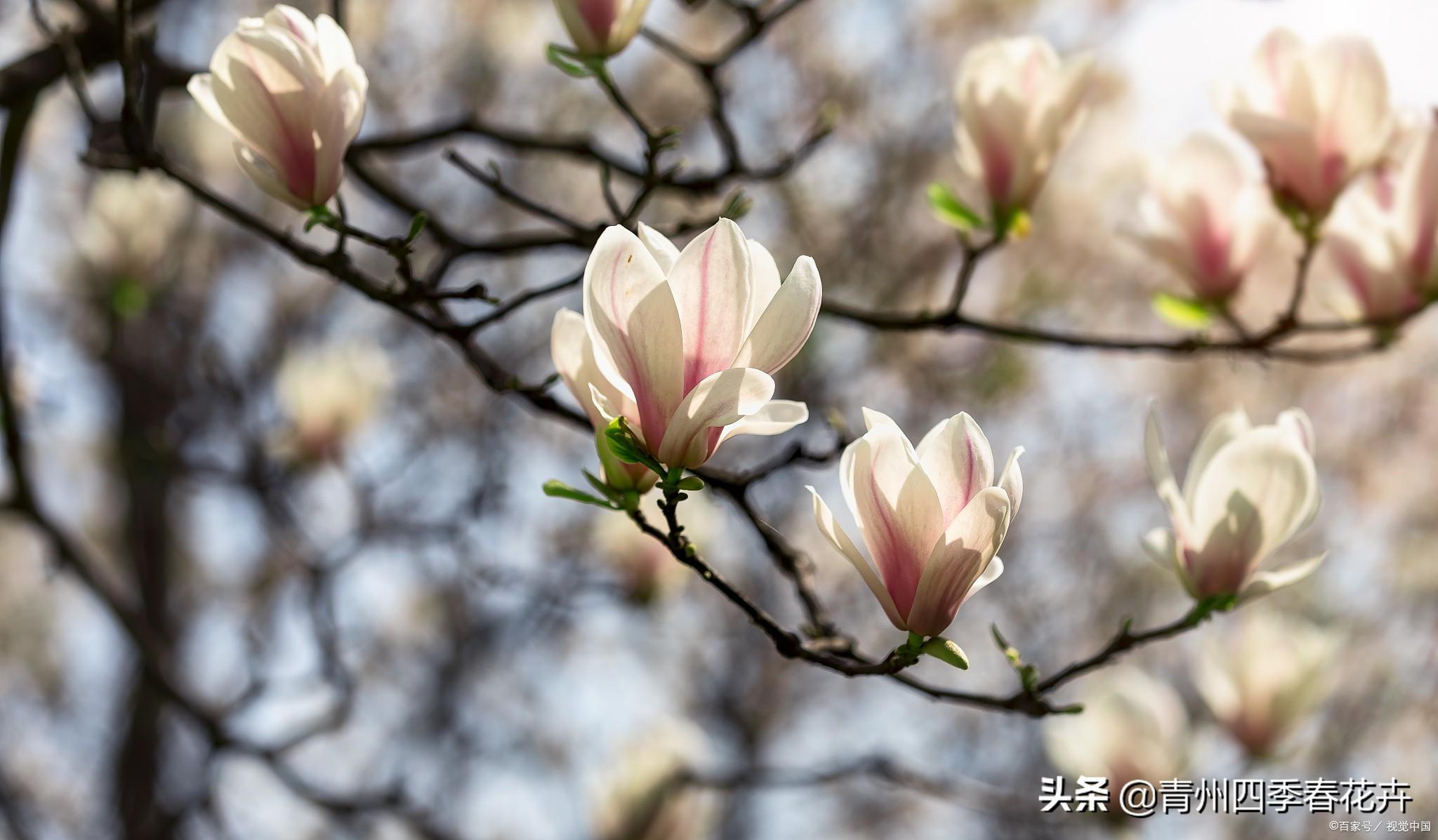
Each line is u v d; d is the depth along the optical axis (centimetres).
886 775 447
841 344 857
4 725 1303
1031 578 1188
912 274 945
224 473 580
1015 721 1123
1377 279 322
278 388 570
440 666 1041
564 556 655
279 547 824
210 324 891
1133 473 1202
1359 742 1002
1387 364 1188
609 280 158
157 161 259
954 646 178
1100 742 391
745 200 274
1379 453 1197
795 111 981
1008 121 313
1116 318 1056
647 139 263
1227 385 1209
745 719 1177
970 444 171
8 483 494
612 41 259
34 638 1383
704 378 162
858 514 177
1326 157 299
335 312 984
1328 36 295
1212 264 335
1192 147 338
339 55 212
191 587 1161
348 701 558
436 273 323
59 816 1259
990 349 923
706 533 498
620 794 473
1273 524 231
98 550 1245
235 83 207
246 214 260
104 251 534
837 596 1127
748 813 1170
